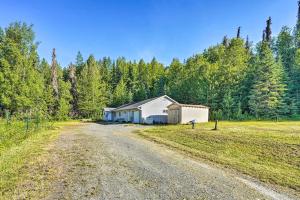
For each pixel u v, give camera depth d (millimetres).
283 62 51094
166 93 58250
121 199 6199
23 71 36125
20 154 10938
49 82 53812
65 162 9875
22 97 34656
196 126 26531
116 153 12023
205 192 6848
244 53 59281
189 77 53938
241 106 44781
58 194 6418
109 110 53469
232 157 11727
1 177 7691
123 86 70062
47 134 19109
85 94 58406
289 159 11156
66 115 51219
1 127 17234
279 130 21016
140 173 8594
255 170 9273
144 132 22547
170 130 23219
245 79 45969
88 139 17031
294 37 56781
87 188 6926
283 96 42750
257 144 14391
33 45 37500
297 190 7230
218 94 46594
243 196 6621
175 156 11711
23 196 6230
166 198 6332
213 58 65750
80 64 84312
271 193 6922
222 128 23453
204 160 10961
